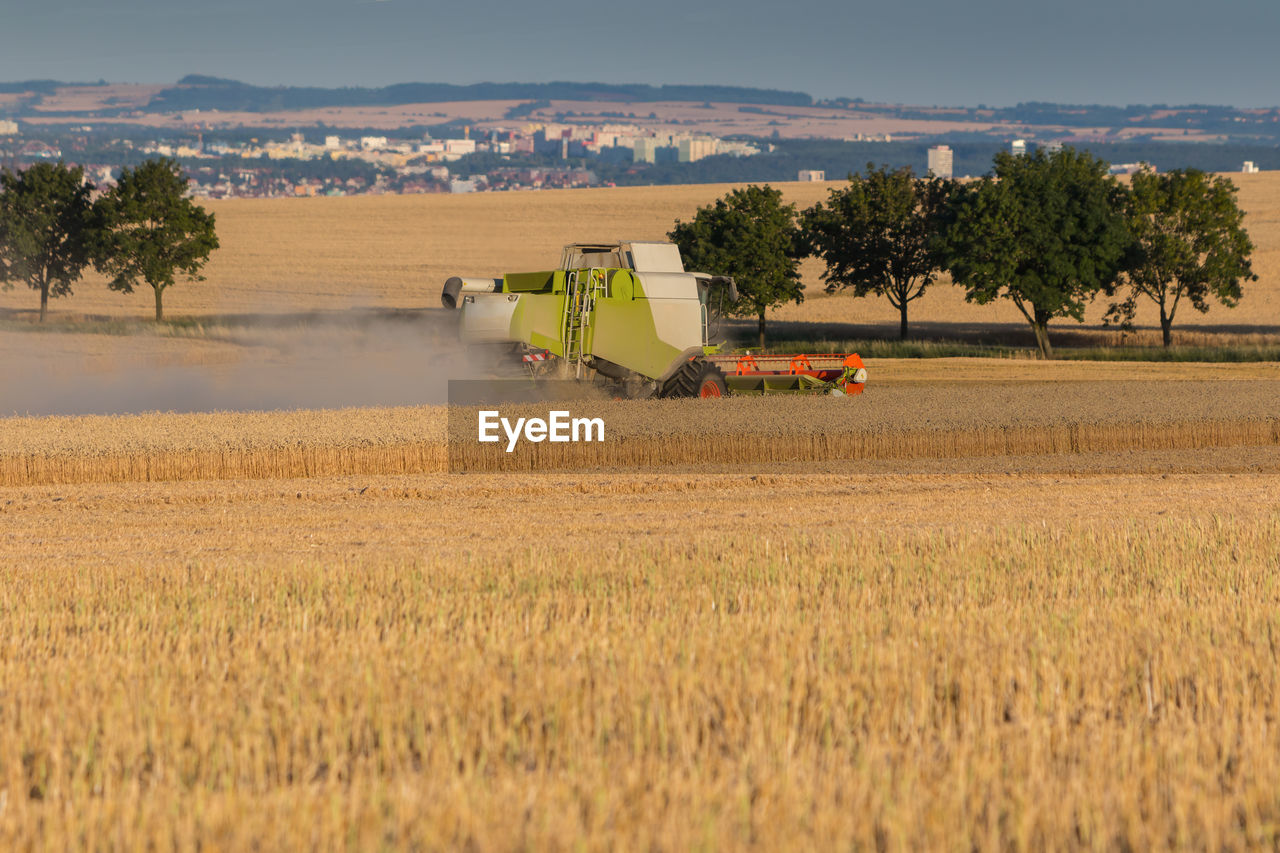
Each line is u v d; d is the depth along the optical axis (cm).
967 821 1819
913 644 2759
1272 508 5553
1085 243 18012
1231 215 18288
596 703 2344
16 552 4638
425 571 3919
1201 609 3141
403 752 2164
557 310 8056
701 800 1873
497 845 1758
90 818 1819
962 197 19788
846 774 1970
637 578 3816
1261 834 1833
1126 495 5978
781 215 19375
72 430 6862
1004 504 5716
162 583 3816
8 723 2291
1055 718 2308
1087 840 1823
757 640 2811
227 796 1892
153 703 2398
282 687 2505
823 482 6397
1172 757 2083
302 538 4919
